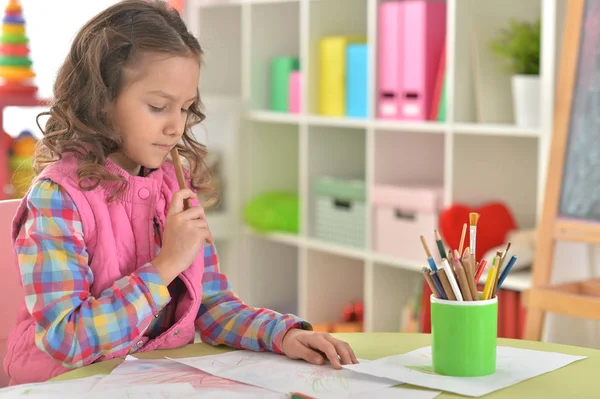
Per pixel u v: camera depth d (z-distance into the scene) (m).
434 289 1.23
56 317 1.29
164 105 1.40
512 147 2.95
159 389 1.17
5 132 3.20
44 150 1.51
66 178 1.38
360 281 3.70
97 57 1.39
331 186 3.43
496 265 1.25
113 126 1.41
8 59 3.18
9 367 1.42
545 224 2.50
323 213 3.49
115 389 1.17
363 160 3.64
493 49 2.79
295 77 3.58
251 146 3.81
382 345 1.40
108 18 1.42
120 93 1.39
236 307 1.48
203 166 1.67
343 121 3.30
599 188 2.39
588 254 2.65
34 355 1.39
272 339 1.37
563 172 2.48
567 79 2.48
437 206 2.98
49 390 1.17
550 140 2.56
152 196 1.46
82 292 1.32
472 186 2.91
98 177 1.38
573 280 2.70
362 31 3.54
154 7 1.44
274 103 3.74
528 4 2.89
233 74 4.07
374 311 3.28
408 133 3.27
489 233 2.80
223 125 3.84
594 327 2.69
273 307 3.91
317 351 1.33
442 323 1.21
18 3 3.22
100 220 1.39
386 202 3.15
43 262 1.31
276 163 3.88
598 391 1.15
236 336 1.42
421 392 1.15
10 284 1.55
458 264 1.22
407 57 3.05
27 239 1.33
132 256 1.43
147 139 1.40
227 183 3.81
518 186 2.97
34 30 3.74
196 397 1.14
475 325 1.21
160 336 1.42
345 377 1.23
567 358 1.31
